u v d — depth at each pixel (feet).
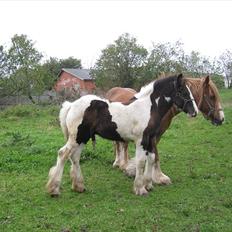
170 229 9.63
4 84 55.83
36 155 17.89
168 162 16.76
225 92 55.52
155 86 12.40
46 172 15.16
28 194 12.43
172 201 11.67
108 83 57.77
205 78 14.17
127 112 12.19
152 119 12.16
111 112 12.24
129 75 57.31
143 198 12.00
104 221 10.12
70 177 13.88
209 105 14.28
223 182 13.67
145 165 12.85
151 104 12.27
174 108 13.10
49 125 30.14
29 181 13.89
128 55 57.21
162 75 14.07
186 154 18.28
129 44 57.00
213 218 10.32
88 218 10.33
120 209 10.97
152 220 10.14
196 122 28.50
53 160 16.93
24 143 20.93
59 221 10.18
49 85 65.92
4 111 39.68
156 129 12.34
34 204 11.52
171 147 19.98
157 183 13.52
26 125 30.96
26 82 57.88
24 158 17.12
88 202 11.66
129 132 12.26
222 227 9.71
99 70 58.08
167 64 56.95
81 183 12.67
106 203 11.53
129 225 9.85
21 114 38.32
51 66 97.96
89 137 12.55
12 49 57.93
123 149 15.53
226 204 11.28
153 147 12.59
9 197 12.14
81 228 9.69
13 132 25.17
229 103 41.88
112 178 14.43
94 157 17.57
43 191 12.73
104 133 12.42
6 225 9.95
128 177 14.55
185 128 26.40
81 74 88.17
